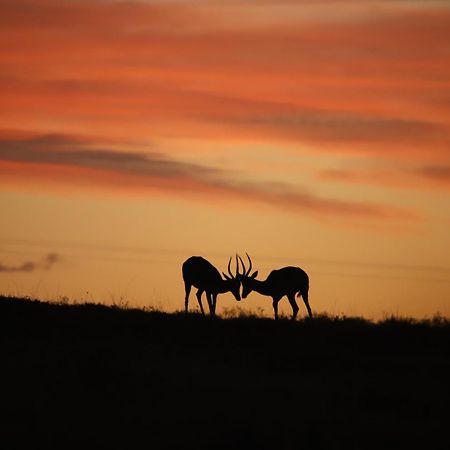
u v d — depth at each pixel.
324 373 92.31
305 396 80.00
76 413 71.00
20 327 109.50
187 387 81.12
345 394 81.31
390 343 110.62
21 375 82.69
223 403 75.38
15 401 73.69
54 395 76.12
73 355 89.12
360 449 64.50
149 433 65.88
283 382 86.06
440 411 76.44
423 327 117.00
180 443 63.62
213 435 65.06
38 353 92.88
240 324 115.94
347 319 124.69
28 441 63.09
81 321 114.19
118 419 69.31
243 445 63.62
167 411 72.12
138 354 94.50
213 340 108.00
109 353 87.25
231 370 90.81
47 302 123.62
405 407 77.44
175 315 120.44
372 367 96.06
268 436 65.38
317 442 64.69
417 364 98.00
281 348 102.75
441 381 89.31
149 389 79.69
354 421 72.12
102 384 79.69
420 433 69.00
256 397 78.44
